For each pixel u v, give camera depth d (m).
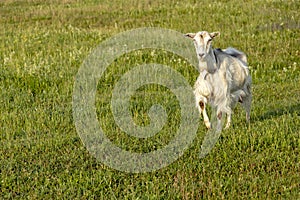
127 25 23.45
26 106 13.22
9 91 14.23
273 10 24.03
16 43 19.94
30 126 11.54
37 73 15.31
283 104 12.80
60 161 9.62
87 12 26.75
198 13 24.81
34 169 9.40
